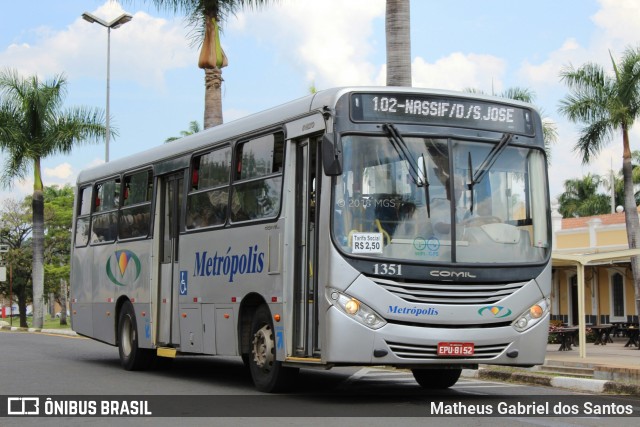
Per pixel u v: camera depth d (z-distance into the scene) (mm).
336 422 9312
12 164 37344
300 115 11469
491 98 11344
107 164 18391
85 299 18781
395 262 10422
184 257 14461
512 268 10867
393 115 10844
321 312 10539
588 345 30078
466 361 10570
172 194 15344
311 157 11406
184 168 14742
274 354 11938
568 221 43719
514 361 10844
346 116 10695
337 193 10500
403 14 20109
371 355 10289
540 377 14648
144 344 15773
